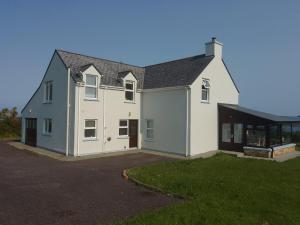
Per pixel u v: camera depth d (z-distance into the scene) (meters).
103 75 21.72
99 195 9.25
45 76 22.69
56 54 21.38
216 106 22.73
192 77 20.81
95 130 20.48
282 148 20.41
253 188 10.05
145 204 8.31
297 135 25.27
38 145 23.42
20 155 18.83
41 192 9.52
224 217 7.11
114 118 21.73
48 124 22.39
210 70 22.11
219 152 20.81
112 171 13.69
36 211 7.59
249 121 20.50
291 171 13.70
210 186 10.16
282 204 8.37
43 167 14.50
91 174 12.83
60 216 7.23
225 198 8.77
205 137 21.44
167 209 7.63
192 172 13.00
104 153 20.67
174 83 21.42
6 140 29.34
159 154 20.52
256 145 19.98
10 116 34.34
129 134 22.95
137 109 23.55
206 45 23.11
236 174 12.62
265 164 15.73
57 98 21.03
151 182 10.77
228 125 22.14
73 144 19.06
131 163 16.41
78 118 19.28
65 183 10.91
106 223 6.73
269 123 19.30
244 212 7.57
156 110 22.59
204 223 6.70
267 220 7.10
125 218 7.10
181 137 20.48
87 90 20.08
